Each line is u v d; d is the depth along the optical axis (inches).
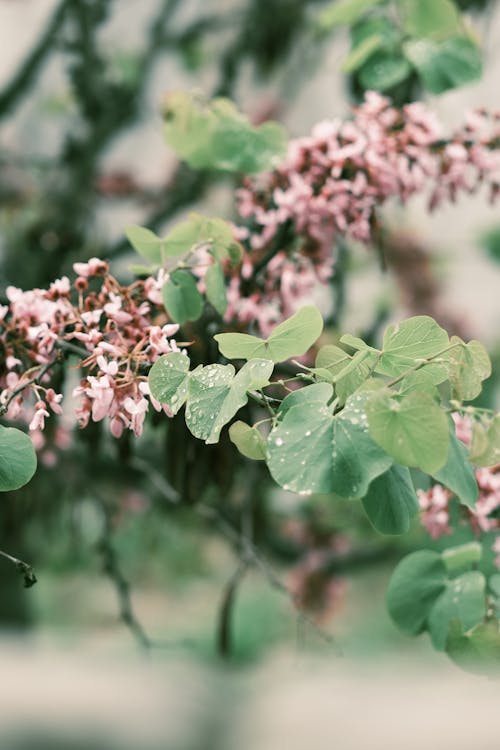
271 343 40.4
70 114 100.8
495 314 125.5
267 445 38.0
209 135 56.8
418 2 57.8
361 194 52.6
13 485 40.3
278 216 53.7
